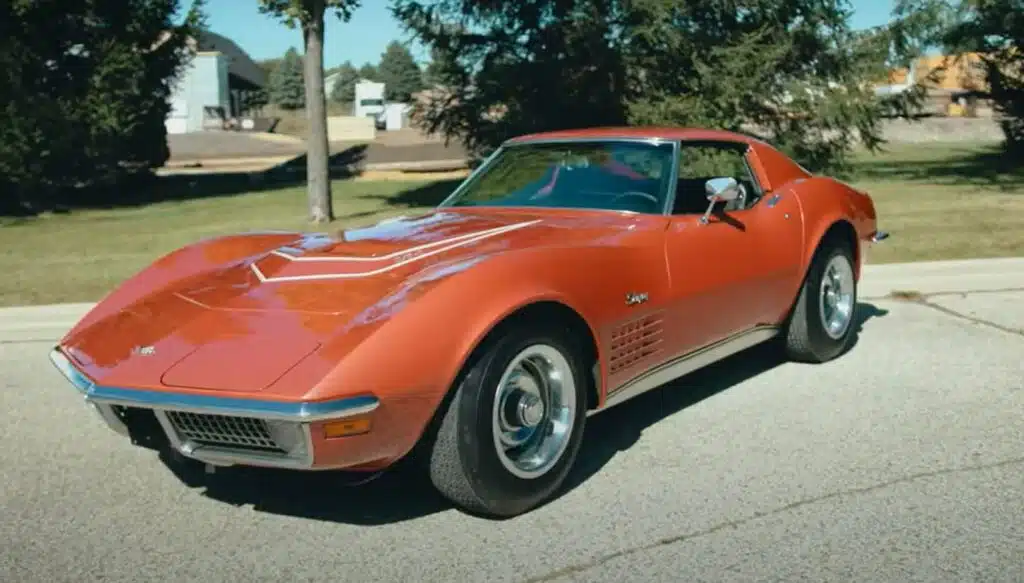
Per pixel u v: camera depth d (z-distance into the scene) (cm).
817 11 1692
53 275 918
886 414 461
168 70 2028
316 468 306
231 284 380
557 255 364
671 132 483
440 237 402
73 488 396
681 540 327
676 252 421
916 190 1620
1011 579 294
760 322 494
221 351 323
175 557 328
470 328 321
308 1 1263
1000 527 332
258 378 305
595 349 377
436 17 1805
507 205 467
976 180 1816
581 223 426
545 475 353
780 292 499
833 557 311
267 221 1417
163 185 2305
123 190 2123
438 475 333
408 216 467
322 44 1300
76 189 2067
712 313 445
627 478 387
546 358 353
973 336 615
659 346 414
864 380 521
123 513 369
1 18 1762
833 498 361
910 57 1873
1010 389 498
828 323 557
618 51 1614
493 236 401
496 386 330
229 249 438
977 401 479
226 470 348
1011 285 770
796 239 507
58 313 729
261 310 345
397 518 354
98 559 328
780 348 569
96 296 792
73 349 364
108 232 1371
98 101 1831
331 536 341
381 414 305
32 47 1786
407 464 393
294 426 300
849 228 557
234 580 309
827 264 539
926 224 1110
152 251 1110
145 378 321
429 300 321
